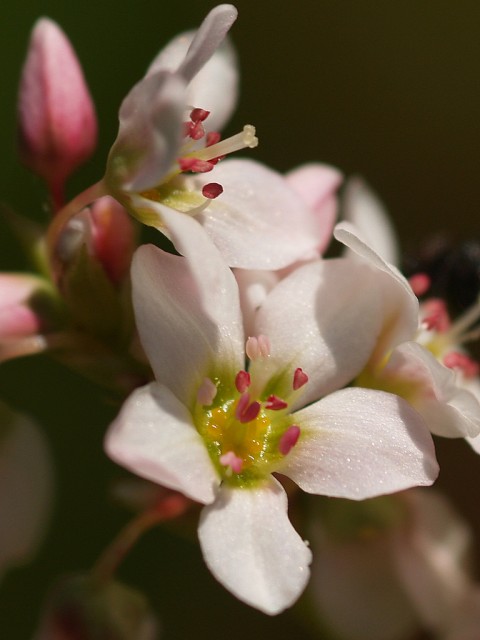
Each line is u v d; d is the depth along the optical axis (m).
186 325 0.05
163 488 0.05
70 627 0.05
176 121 0.05
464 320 0.06
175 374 0.05
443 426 0.05
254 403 0.05
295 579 0.05
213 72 0.05
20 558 0.05
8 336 0.05
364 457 0.05
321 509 0.05
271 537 0.05
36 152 0.05
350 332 0.05
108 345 0.05
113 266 0.05
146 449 0.05
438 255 0.06
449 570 0.05
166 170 0.05
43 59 0.05
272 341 0.05
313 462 0.05
